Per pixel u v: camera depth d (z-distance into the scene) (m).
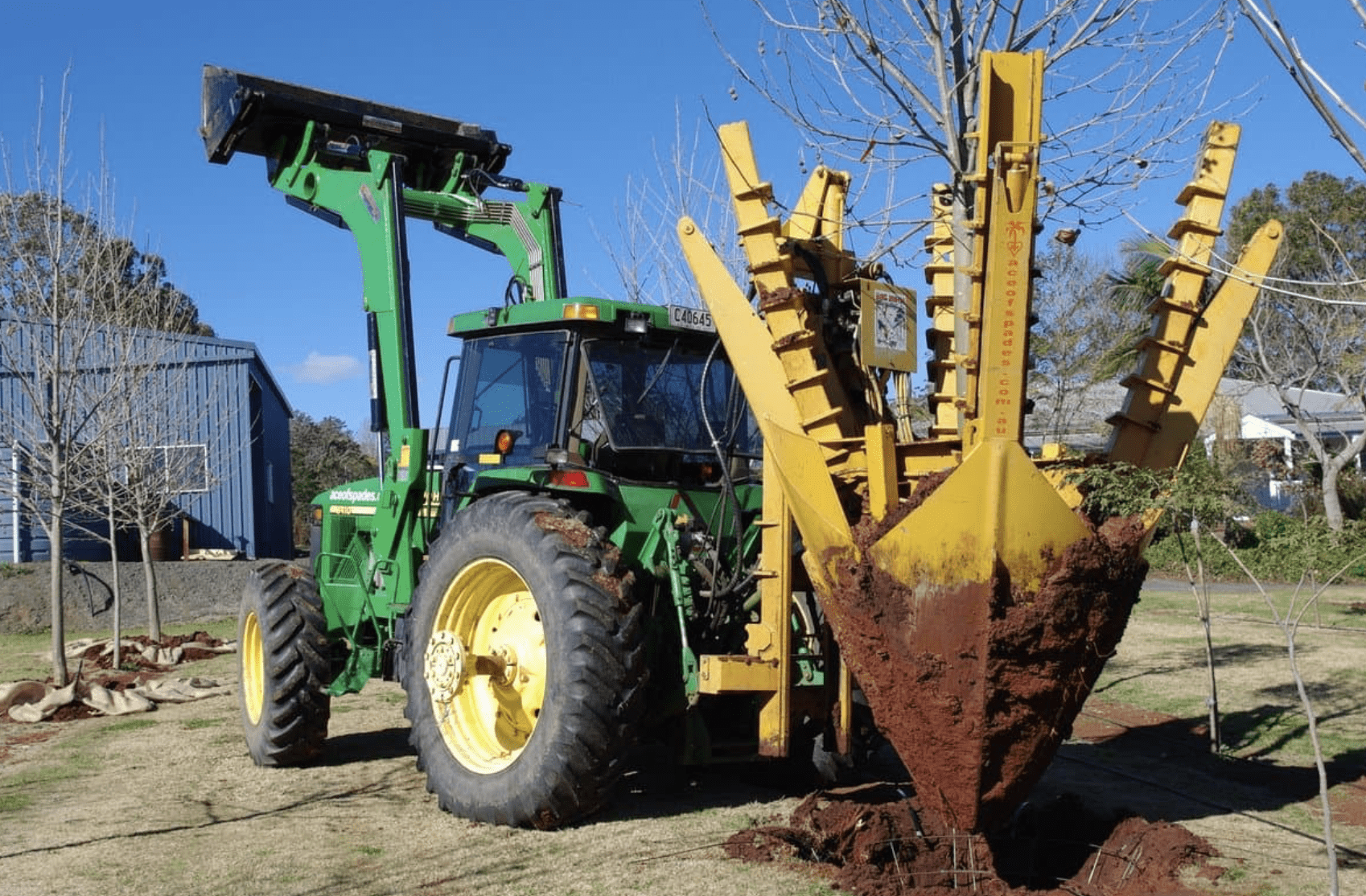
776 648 5.55
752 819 5.75
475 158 8.68
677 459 6.39
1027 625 4.29
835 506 4.81
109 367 13.52
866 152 5.84
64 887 4.91
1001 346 4.35
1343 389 20.05
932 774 4.64
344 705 10.05
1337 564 4.77
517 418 6.52
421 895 4.71
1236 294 5.03
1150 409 5.03
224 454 21.94
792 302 5.25
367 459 42.00
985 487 4.21
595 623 5.43
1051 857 5.19
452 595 6.20
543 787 5.47
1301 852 5.18
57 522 10.95
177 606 18.22
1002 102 4.28
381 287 7.43
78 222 12.58
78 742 8.61
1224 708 8.95
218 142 8.25
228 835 5.75
